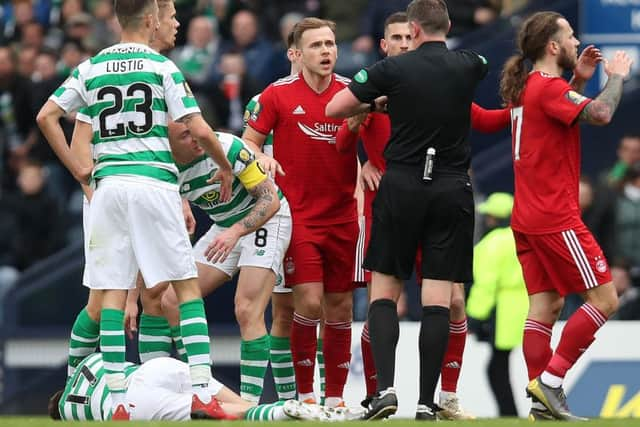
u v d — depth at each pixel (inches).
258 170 1140.5
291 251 1231.5
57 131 1064.8
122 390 1056.2
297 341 1243.2
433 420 1010.1
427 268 1060.5
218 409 1049.5
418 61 1057.5
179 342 1229.1
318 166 1229.1
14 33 2218.3
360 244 1261.1
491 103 1740.9
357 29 2135.8
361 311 1628.9
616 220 1727.4
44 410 1758.1
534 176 1102.4
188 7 2149.4
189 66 2074.3
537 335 1127.6
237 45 2091.5
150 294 1221.1
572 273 1095.6
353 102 1064.2
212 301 1696.6
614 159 1742.1
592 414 1546.5
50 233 2063.2
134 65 1042.7
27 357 1765.5
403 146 1056.2
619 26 1689.2
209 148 1057.5
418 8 1071.6
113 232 1042.1
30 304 1774.1
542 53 1111.6
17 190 2113.7
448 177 1055.6
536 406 1093.8
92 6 2262.6
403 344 1550.2
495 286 1545.3
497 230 1556.3
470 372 1556.3
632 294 1704.0
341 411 1063.6
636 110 1736.0
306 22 1229.1
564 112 1077.8
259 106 1240.2
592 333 1089.4
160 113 1043.9
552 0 1806.1
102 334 1049.5
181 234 1048.2
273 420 1032.8
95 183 1053.2
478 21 1990.7
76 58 2161.7
